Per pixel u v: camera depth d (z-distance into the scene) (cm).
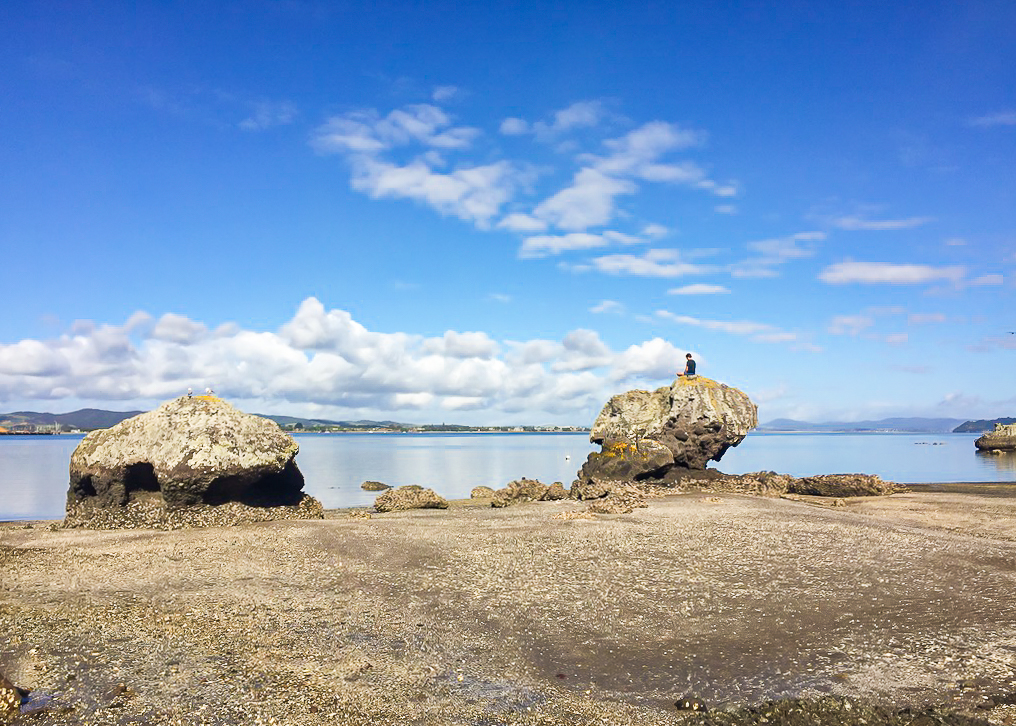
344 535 2669
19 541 2686
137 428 3312
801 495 4444
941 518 3177
